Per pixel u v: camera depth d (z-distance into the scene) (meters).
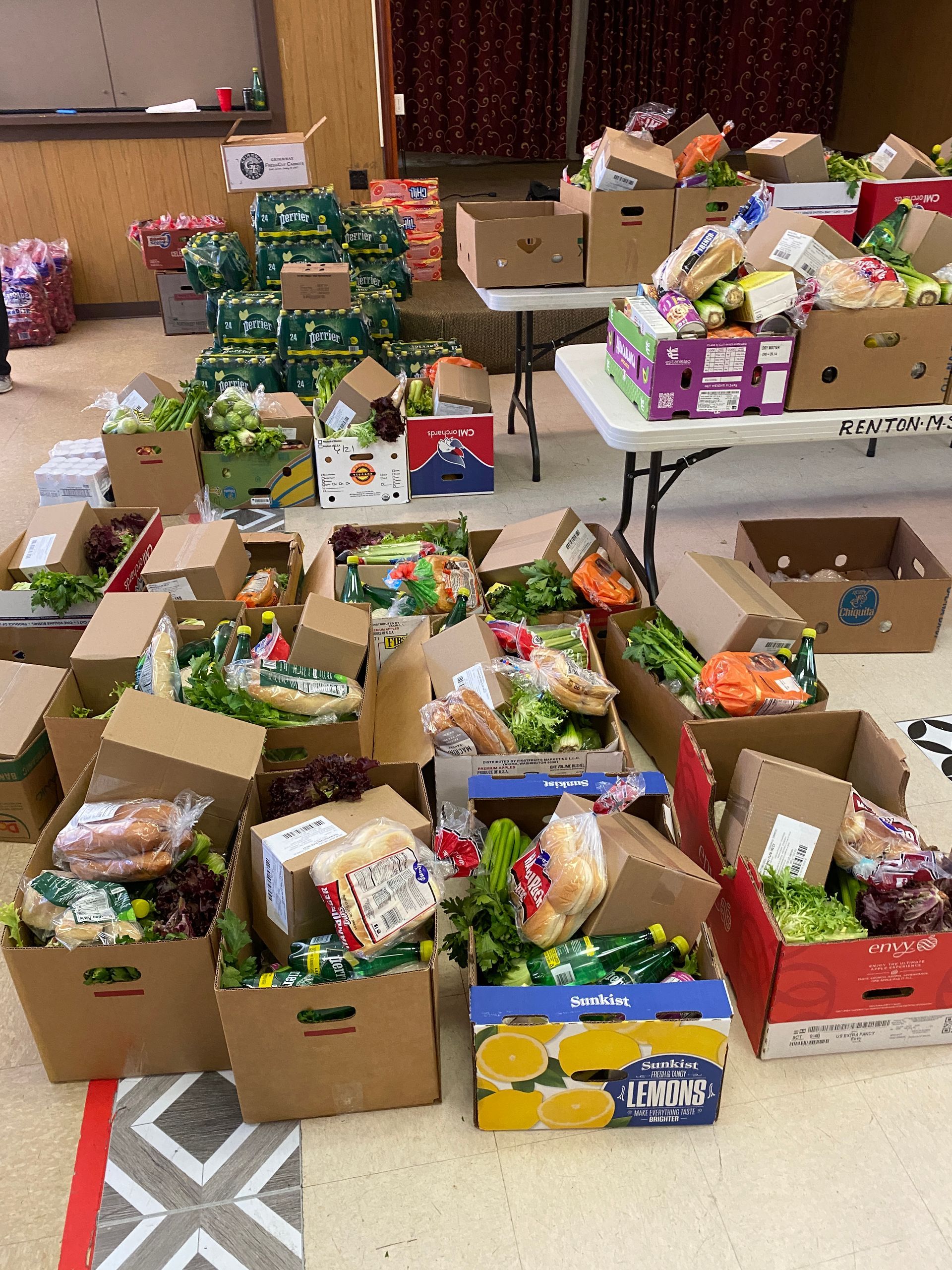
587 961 1.65
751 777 1.83
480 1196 1.54
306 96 5.72
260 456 3.70
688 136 3.59
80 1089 1.72
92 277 6.32
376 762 1.91
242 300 4.59
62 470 3.56
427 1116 1.67
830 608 2.80
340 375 4.08
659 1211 1.52
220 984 1.51
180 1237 1.49
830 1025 1.71
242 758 1.84
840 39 7.80
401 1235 1.49
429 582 2.65
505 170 7.75
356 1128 1.65
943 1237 1.49
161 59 6.14
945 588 2.77
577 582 2.65
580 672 2.21
